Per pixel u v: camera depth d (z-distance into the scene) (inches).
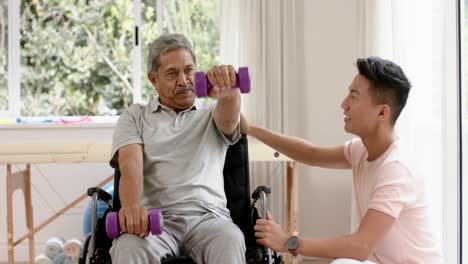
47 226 143.5
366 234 65.3
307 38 143.8
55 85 150.2
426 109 115.0
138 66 149.7
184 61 82.7
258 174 141.0
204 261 73.7
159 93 84.8
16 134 140.9
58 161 109.2
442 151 105.4
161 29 149.1
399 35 117.0
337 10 144.0
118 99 151.5
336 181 145.8
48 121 143.9
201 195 79.4
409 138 113.7
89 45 150.3
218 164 82.9
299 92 144.3
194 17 148.3
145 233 67.5
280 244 67.0
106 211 82.9
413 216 68.8
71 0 149.3
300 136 144.4
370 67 69.7
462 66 103.9
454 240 104.4
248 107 139.6
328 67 144.5
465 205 104.7
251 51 138.7
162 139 80.8
